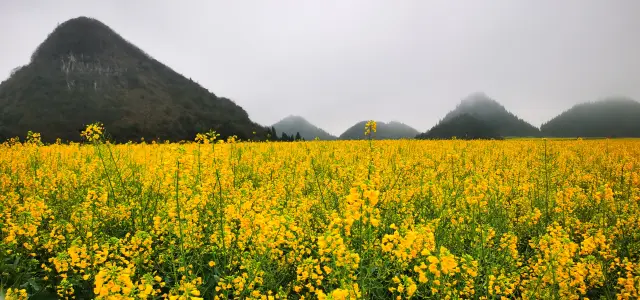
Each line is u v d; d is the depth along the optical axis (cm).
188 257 640
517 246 809
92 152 1596
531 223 835
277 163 1314
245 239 612
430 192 952
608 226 779
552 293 532
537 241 711
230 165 1045
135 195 925
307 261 571
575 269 525
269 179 1184
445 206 864
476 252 656
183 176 710
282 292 546
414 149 2317
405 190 977
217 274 633
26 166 1209
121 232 804
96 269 562
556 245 535
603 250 637
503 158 1912
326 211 830
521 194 1089
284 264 638
